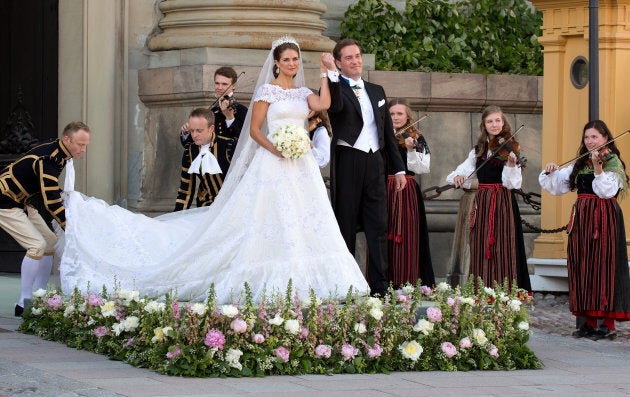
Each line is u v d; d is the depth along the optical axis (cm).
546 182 1130
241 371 855
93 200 1127
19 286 1381
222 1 1455
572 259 1116
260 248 983
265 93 1002
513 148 1179
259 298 965
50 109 1495
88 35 1470
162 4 1494
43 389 776
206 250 996
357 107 1053
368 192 1058
